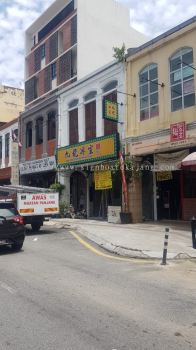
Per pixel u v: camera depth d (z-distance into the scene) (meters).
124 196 21.20
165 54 19.59
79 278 8.65
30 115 33.53
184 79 18.55
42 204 19.25
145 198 21.98
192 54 18.20
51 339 5.10
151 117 20.39
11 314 6.16
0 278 8.77
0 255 12.05
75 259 11.19
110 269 9.66
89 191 26.39
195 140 17.31
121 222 20.95
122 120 22.23
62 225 21.58
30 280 8.52
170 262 10.55
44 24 36.09
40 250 13.05
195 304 6.62
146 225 19.41
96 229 18.36
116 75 23.08
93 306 6.54
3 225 12.48
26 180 34.41
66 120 28.05
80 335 5.23
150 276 8.83
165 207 21.70
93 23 31.08
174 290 7.57
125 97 22.06
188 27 18.27
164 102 19.47
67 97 28.06
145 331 5.36
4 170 38.25
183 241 13.78
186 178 20.59
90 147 24.20
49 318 5.94
